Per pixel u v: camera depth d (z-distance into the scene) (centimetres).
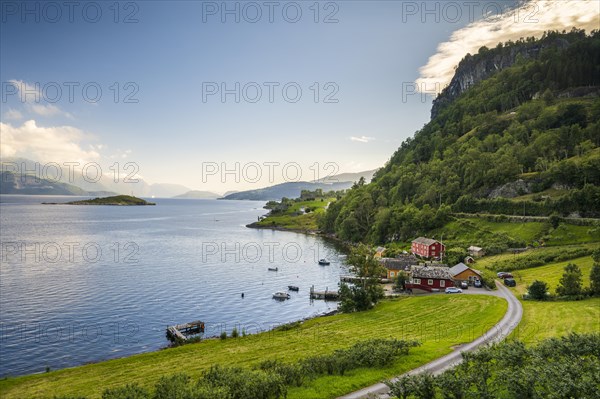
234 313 8888
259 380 3072
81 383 4559
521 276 10456
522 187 17262
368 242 19988
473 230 15575
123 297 9681
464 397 2680
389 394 3156
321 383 3472
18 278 11156
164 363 5312
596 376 2523
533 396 2525
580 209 13762
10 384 4616
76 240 19700
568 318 6238
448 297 8950
